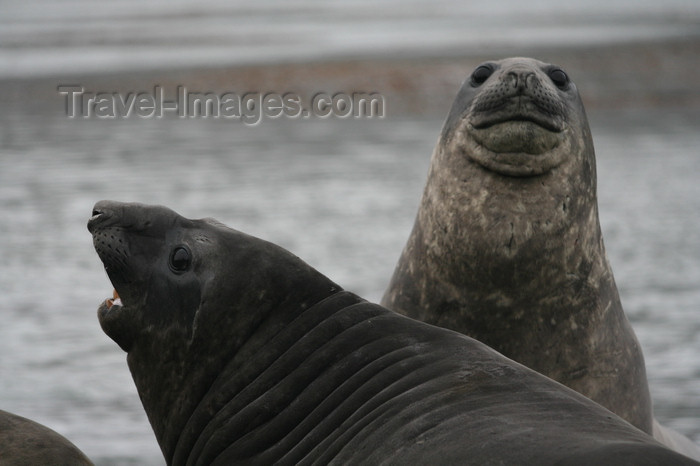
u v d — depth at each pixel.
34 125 114.25
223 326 18.39
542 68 25.36
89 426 34.84
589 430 14.05
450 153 25.03
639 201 75.06
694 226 66.62
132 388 38.84
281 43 189.38
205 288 18.56
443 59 142.88
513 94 23.72
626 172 86.38
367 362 17.27
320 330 17.92
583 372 24.38
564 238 24.08
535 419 14.60
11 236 65.31
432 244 25.11
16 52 182.12
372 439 15.67
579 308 24.34
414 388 16.28
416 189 79.38
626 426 14.47
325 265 55.22
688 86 131.25
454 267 24.61
